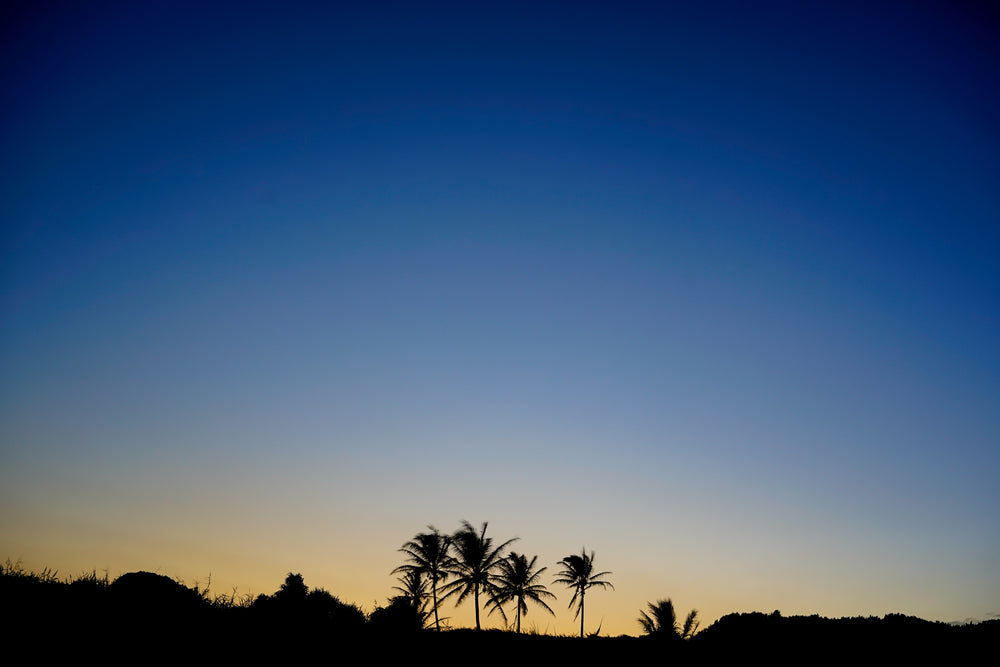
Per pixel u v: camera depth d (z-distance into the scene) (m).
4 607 13.28
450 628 26.02
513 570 59.34
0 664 11.38
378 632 19.03
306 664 15.16
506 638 29.12
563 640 31.73
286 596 18.12
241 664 14.02
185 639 14.26
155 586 15.92
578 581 59.00
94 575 15.89
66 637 12.88
